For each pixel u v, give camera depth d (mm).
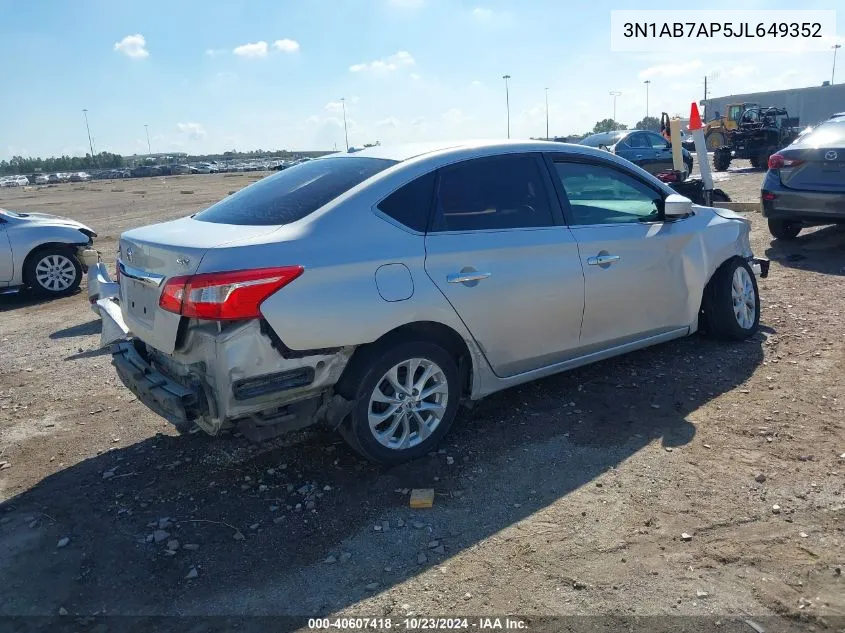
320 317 3393
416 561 3086
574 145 4645
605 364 5242
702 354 5344
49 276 9680
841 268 7797
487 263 3979
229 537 3344
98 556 3246
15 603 2945
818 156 8312
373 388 3686
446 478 3768
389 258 3629
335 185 3840
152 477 3967
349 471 3900
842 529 3111
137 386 3766
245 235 3469
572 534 3199
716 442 3961
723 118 28516
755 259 5867
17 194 45656
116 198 32719
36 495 3842
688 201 4750
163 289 3424
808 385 4633
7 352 6688
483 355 4078
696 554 3004
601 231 4539
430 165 3955
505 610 2744
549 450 3998
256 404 3361
